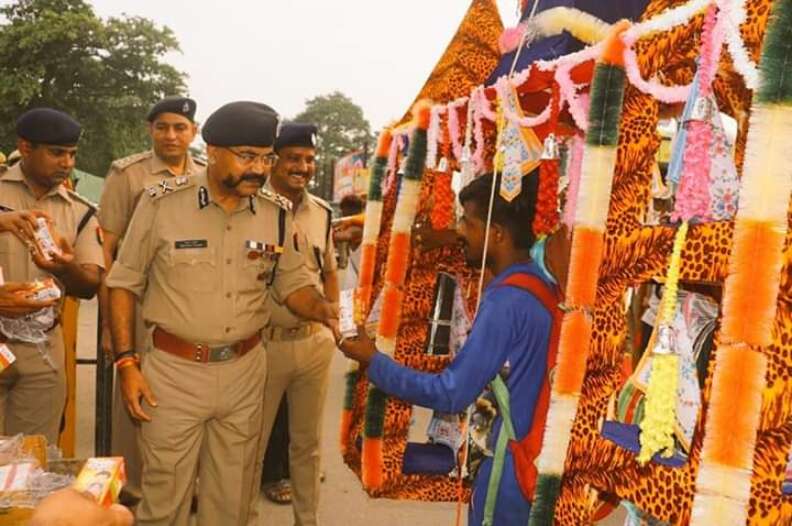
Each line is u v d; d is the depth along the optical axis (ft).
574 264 5.43
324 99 293.02
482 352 6.08
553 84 6.61
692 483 4.67
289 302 9.73
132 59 127.13
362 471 9.29
